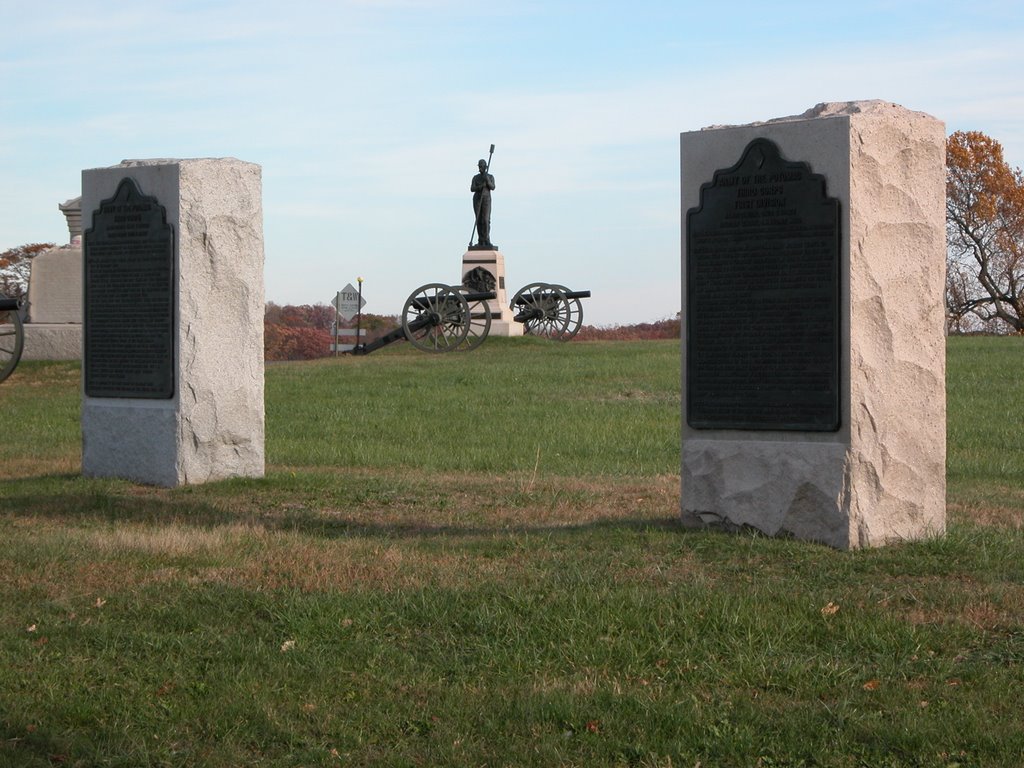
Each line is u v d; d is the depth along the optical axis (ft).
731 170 29.48
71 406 70.69
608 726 17.80
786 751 16.98
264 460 47.11
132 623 23.21
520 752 17.06
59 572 27.14
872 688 19.12
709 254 29.91
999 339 118.83
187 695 19.42
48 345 93.30
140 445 41.39
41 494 38.68
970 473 44.91
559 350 108.68
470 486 41.14
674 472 45.83
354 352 116.26
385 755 17.12
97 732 18.02
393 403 71.41
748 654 20.68
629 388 77.87
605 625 22.18
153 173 40.57
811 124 28.37
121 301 41.68
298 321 225.76
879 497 28.55
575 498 38.45
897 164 28.68
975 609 23.02
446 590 24.75
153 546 29.58
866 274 28.19
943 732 17.28
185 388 40.40
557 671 20.33
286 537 31.09
